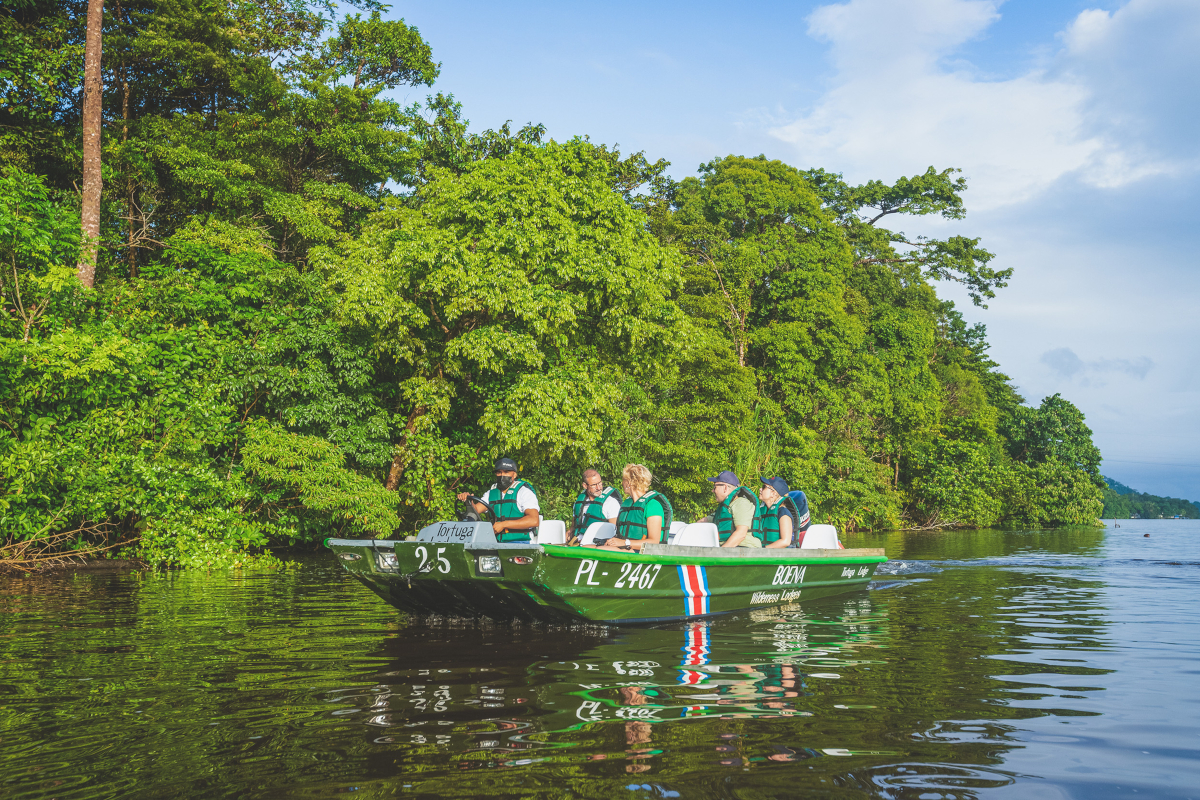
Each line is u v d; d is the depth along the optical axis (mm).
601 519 7250
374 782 2703
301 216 19172
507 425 14914
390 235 15906
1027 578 10789
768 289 32531
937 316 47781
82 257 14070
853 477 29969
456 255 15148
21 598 7941
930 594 8906
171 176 20141
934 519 35969
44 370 11461
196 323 14883
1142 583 10102
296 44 23297
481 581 5887
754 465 25047
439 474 16188
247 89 20609
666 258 18422
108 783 2701
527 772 2803
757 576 7465
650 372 19234
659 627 6359
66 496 11070
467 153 24125
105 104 21266
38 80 16969
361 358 15617
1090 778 2816
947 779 2791
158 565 11625
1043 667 4715
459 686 4082
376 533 14711
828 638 5781
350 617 6637
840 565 8672
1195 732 3379
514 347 14867
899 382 36938
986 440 42875
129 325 13914
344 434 15227
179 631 5879
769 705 3742
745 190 33094
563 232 16047
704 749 3074
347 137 21594
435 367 16625
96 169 15031
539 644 5387
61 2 19500
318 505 13562
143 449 12094
